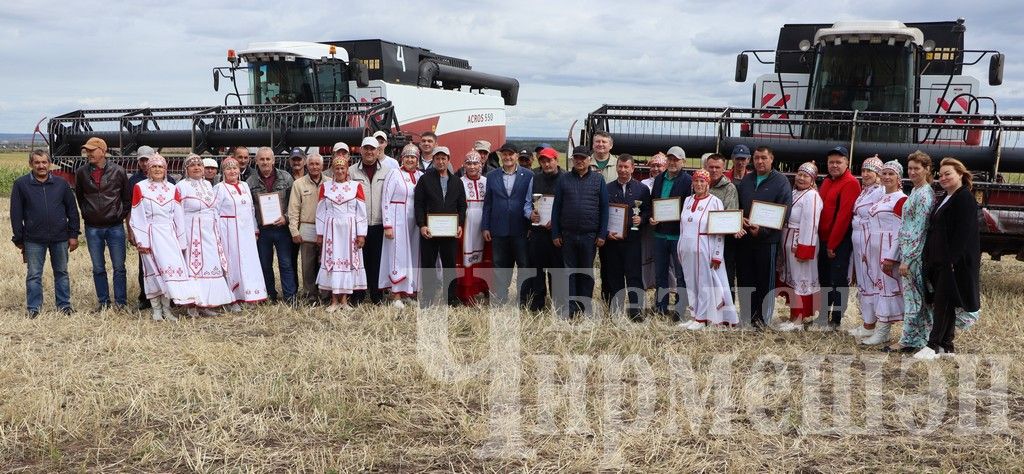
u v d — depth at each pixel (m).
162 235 9.03
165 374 6.99
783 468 5.18
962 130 11.15
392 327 8.83
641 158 12.16
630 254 9.31
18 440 5.62
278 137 14.27
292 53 17.17
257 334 8.60
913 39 11.95
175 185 9.30
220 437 5.60
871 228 8.22
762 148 8.75
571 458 5.34
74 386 6.65
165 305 9.27
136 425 5.89
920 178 7.68
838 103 12.32
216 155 14.76
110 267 12.64
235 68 17.70
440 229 9.52
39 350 7.88
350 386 6.75
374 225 9.98
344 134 13.70
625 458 5.33
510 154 9.48
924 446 5.54
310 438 5.67
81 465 5.21
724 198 8.92
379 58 18.72
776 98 13.69
